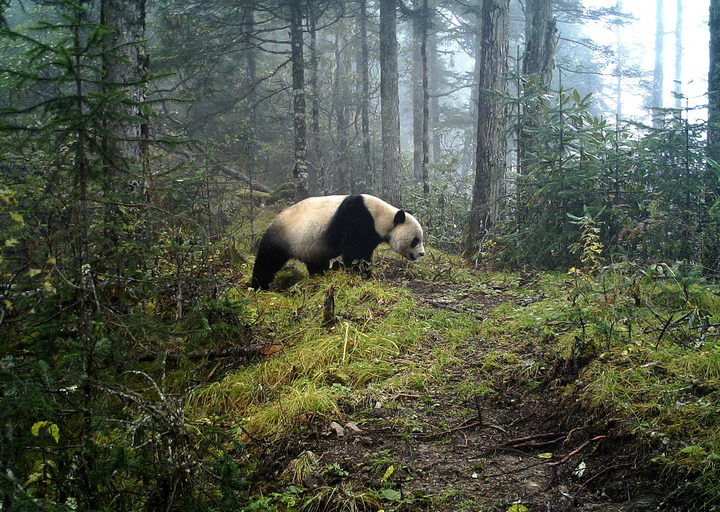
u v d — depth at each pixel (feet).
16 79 11.83
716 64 34.91
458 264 38.70
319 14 63.10
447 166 58.75
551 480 12.50
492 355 19.35
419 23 69.31
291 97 79.56
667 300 20.90
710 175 29.22
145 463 11.10
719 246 26.91
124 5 24.76
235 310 20.92
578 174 33.14
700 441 11.78
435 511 11.84
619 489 11.80
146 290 16.17
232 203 48.29
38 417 11.06
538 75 37.88
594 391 14.56
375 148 90.79
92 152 12.57
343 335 20.86
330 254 30.17
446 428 15.33
